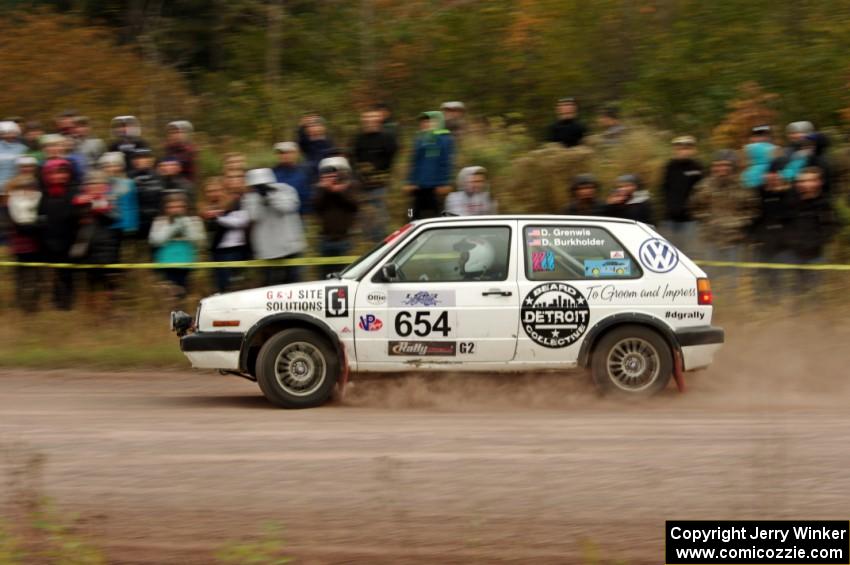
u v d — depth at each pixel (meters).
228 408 15.41
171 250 20.06
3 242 21.77
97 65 33.34
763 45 32.28
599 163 24.22
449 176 20.25
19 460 12.22
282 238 19.31
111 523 10.06
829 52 31.19
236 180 19.55
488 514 10.19
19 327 20.41
